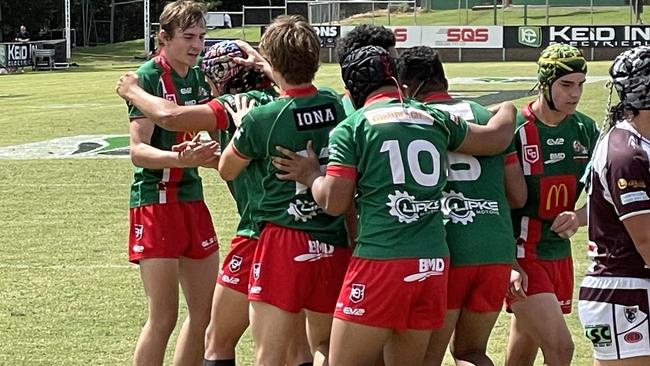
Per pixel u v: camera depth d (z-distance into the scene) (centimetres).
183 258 662
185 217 653
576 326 840
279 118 541
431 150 515
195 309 663
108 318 880
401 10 5594
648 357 478
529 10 5512
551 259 607
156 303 646
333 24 5322
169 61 647
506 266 554
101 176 1692
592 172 491
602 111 2328
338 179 513
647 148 466
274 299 550
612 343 484
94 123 2503
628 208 463
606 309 484
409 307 506
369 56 527
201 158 596
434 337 559
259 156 551
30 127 2441
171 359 768
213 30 6362
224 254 1096
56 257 1119
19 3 7981
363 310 506
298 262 548
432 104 561
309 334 586
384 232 504
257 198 562
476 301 554
